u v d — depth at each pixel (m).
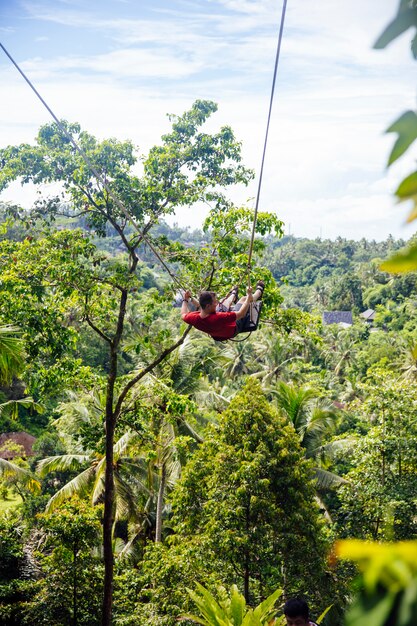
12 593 19.27
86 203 19.23
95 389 21.36
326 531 22.39
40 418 51.22
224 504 18.25
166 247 18.58
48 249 17.55
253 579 18.78
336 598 17.84
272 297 17.31
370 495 21.98
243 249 17.94
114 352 17.67
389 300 128.75
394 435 22.16
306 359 76.06
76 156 18.77
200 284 17.78
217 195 18.80
